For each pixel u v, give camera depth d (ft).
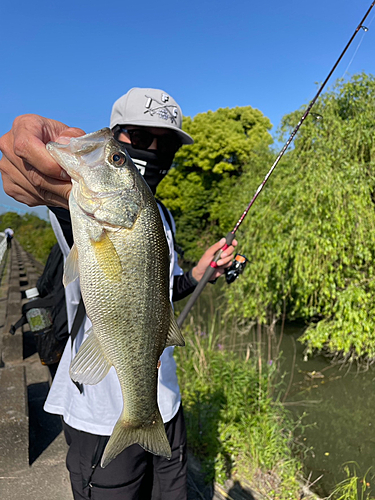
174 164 78.28
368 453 12.01
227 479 9.39
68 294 5.57
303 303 22.43
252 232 22.74
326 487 10.29
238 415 11.48
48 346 8.06
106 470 5.14
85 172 4.07
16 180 4.10
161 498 6.06
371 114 20.01
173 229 6.86
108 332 4.32
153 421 4.65
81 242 4.14
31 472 8.44
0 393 9.35
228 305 25.32
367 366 18.69
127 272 4.26
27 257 53.42
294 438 12.85
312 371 18.63
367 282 19.20
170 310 4.75
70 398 5.47
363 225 18.22
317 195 18.66
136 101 6.10
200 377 13.16
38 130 3.84
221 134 71.51
